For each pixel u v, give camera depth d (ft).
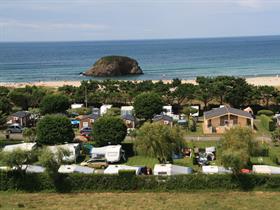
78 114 338.54
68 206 149.28
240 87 351.05
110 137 229.45
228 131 205.05
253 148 201.98
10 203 153.07
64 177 167.32
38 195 163.32
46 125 232.53
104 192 165.99
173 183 165.99
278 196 158.10
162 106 313.53
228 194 161.17
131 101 379.35
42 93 378.32
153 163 212.43
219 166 182.50
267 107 348.79
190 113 329.52
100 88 423.64
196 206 147.43
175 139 205.57
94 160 212.43
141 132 207.82
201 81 407.64
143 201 154.10
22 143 232.12
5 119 295.48
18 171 168.45
